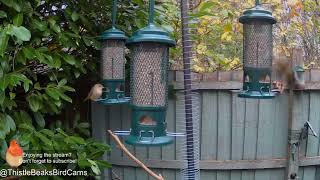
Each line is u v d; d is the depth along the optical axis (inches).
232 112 103.6
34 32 81.7
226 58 131.0
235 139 104.3
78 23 95.0
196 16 105.1
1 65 71.1
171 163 104.4
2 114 74.7
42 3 88.7
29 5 78.7
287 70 102.5
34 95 81.9
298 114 103.7
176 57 116.7
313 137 105.6
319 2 155.6
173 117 103.1
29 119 82.7
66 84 95.4
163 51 68.5
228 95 103.1
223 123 103.8
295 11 141.3
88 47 98.8
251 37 79.3
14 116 81.4
